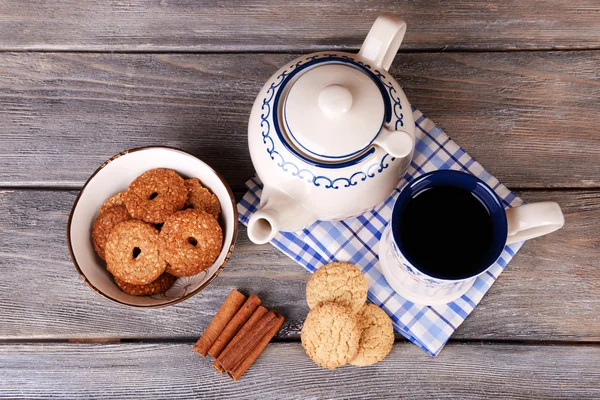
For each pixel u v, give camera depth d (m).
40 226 0.81
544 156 0.81
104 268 0.76
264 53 0.83
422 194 0.69
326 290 0.76
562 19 0.83
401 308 0.77
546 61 0.82
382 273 0.77
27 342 0.80
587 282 0.78
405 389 0.79
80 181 0.82
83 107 0.83
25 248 0.80
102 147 0.82
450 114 0.81
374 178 0.67
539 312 0.78
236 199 0.81
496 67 0.82
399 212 0.68
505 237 0.66
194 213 0.74
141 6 0.84
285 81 0.67
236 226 0.73
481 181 0.68
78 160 0.82
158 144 0.82
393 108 0.67
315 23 0.83
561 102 0.81
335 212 0.70
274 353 0.79
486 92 0.82
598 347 0.78
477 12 0.83
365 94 0.65
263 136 0.67
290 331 0.79
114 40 0.83
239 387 0.79
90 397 0.79
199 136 0.82
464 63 0.82
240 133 0.82
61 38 0.83
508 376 0.78
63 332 0.80
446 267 0.67
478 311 0.78
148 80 0.83
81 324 0.80
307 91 0.65
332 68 0.66
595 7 0.83
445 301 0.76
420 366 0.79
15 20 0.84
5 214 0.81
